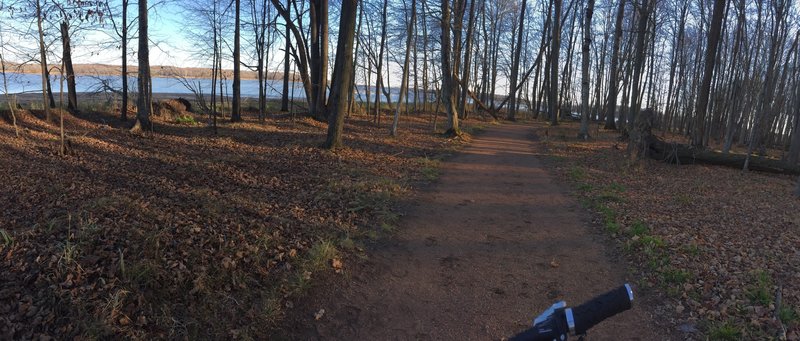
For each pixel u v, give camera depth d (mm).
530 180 11070
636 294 4922
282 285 4738
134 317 3877
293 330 4156
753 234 6949
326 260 5406
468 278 5328
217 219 6145
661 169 13406
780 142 36688
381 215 7453
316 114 21094
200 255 4859
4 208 5723
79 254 4375
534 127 30656
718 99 24484
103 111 16422
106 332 3611
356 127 20172
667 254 5844
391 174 10797
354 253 5848
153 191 7371
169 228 5359
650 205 8680
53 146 10227
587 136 21734
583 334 1597
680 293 4840
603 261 5887
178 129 15078
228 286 4539
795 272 5379
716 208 8688
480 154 15297
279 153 12375
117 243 4746
